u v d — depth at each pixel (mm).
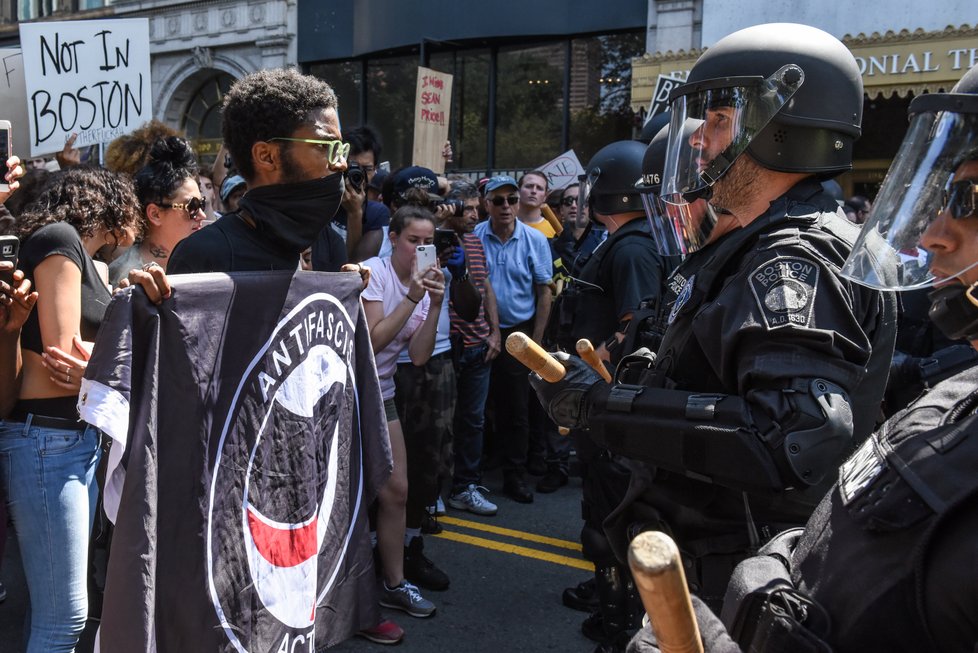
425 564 3674
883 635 839
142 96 4977
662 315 2248
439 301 3373
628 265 3195
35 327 2305
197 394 1716
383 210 4504
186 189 2814
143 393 1629
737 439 1354
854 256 1077
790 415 1325
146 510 1603
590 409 1602
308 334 1956
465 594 3625
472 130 11844
